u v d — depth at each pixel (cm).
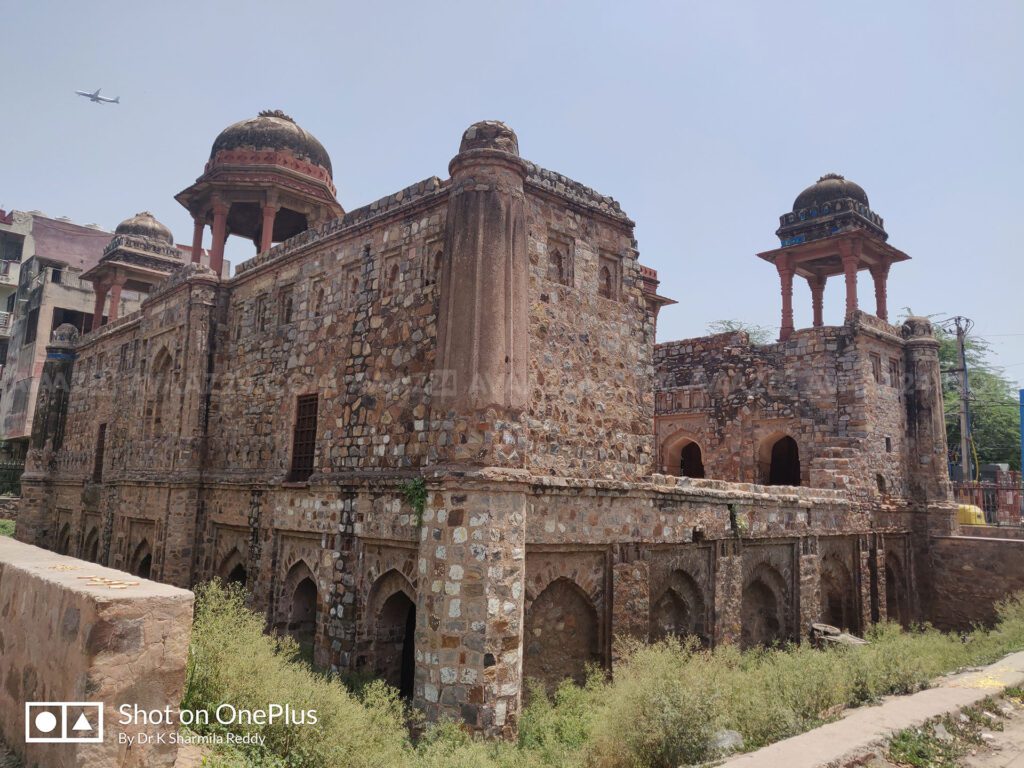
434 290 1180
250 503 1559
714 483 1512
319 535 1331
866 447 2039
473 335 1041
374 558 1202
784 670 905
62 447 2753
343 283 1407
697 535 1428
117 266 2705
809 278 2575
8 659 555
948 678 895
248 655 735
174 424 1783
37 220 4019
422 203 1230
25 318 3734
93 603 444
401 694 1230
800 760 542
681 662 961
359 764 681
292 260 1580
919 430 2281
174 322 1884
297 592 1433
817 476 2036
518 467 1035
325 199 2136
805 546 1777
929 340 2300
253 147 2058
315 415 1435
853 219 2236
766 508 1648
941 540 2200
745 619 1634
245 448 1631
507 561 998
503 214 1075
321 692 744
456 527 1000
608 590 1230
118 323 2339
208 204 2158
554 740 930
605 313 1310
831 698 827
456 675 966
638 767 757
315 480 1339
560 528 1148
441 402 1056
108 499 2125
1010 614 1666
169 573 1675
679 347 2492
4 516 3381
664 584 1363
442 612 991
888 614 2098
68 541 2561
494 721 948
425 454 1129
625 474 1295
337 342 1390
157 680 461
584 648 1211
